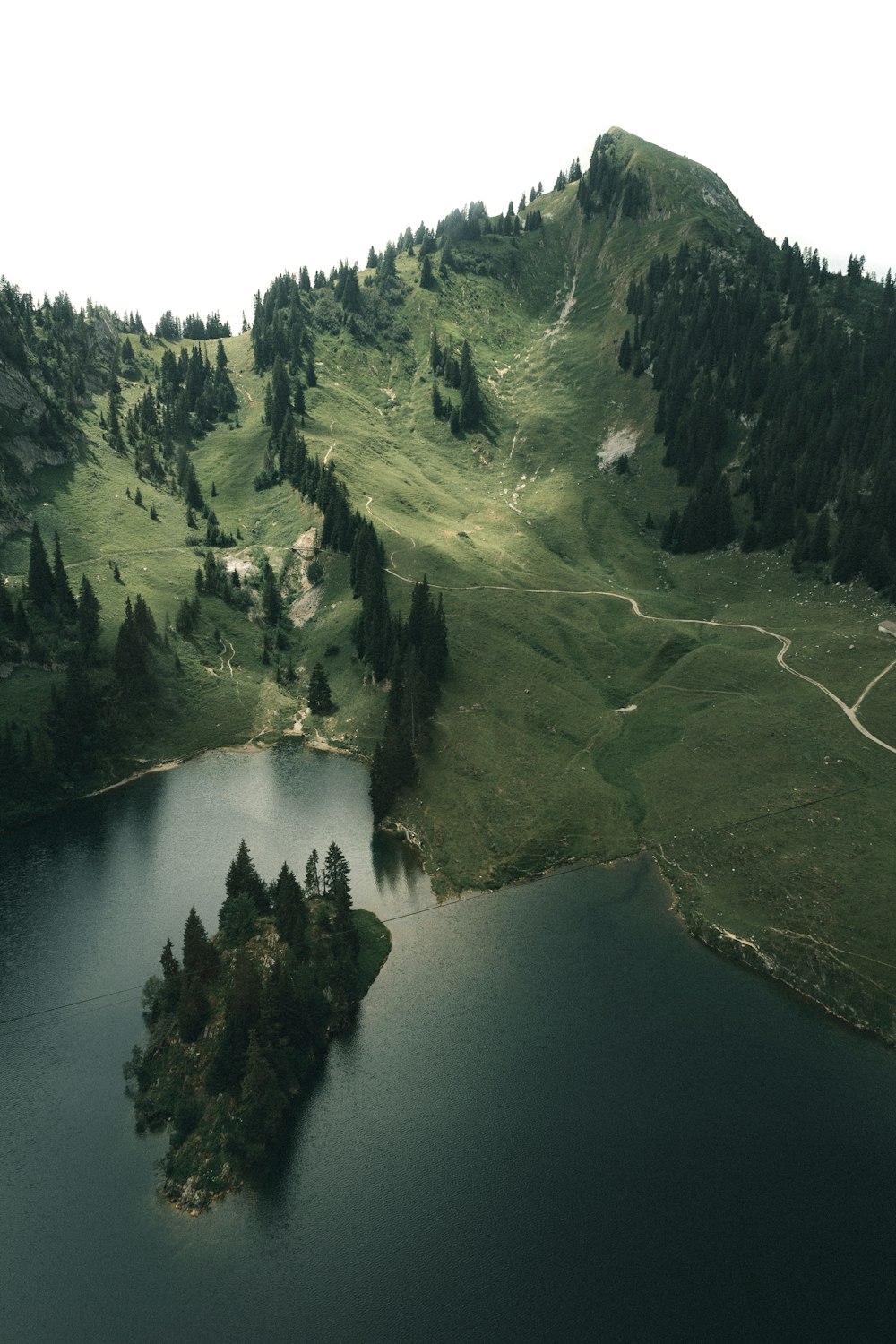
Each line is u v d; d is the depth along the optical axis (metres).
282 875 92.31
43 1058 81.94
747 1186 67.31
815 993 88.62
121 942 99.81
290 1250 62.94
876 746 123.69
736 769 126.69
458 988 91.31
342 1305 58.78
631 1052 81.69
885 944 90.88
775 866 106.12
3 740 129.38
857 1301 58.47
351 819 128.00
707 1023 85.44
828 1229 63.62
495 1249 62.59
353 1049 82.62
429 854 116.88
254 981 79.38
